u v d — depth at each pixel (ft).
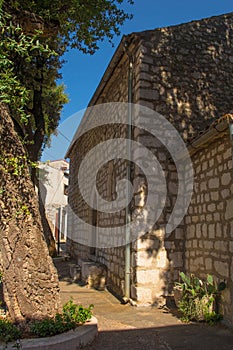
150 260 21.03
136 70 23.57
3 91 12.65
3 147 13.89
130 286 21.84
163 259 21.26
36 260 14.02
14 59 24.53
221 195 17.60
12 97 13.03
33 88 29.43
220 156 17.90
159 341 14.24
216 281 17.58
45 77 31.78
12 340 11.98
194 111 23.61
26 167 14.53
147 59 23.11
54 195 74.23
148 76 22.94
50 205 72.69
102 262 30.63
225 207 17.10
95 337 14.07
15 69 25.72
